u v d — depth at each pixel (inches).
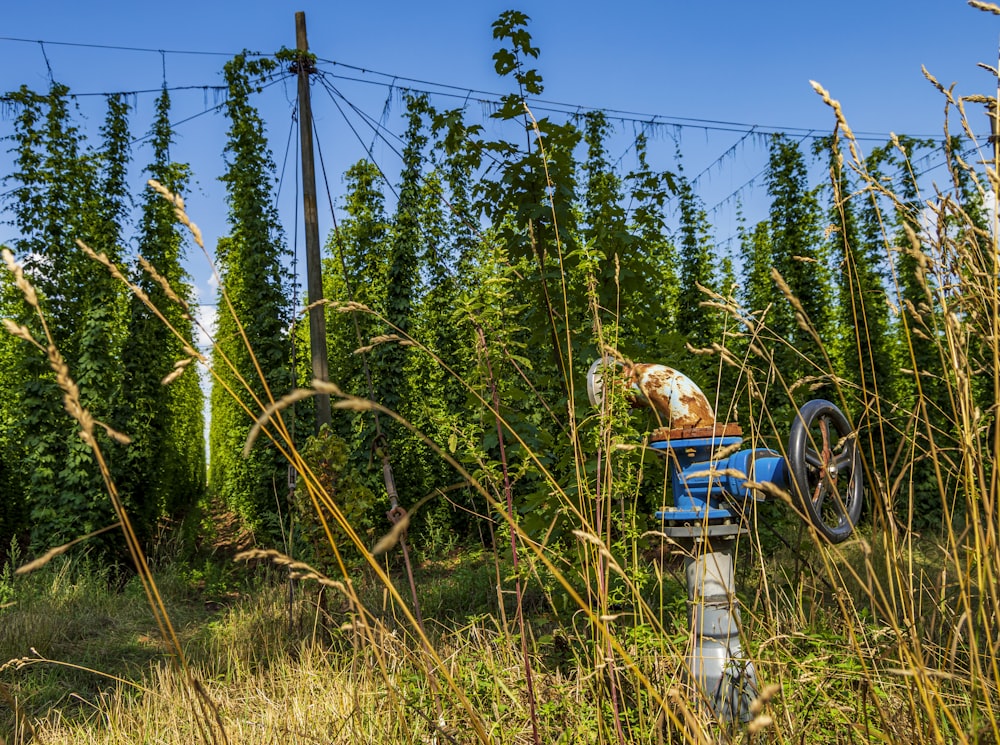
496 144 174.6
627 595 112.3
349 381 458.3
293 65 305.9
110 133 414.6
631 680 82.6
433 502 418.0
